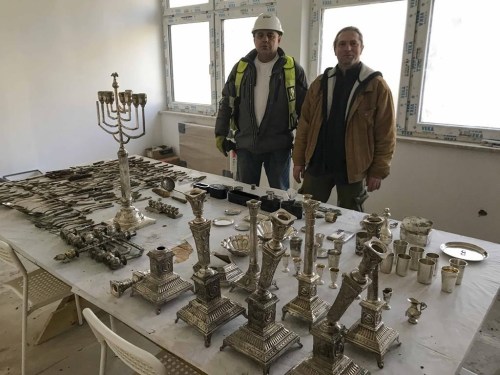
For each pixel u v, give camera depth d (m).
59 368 1.90
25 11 3.26
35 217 1.90
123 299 1.25
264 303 0.99
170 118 4.43
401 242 1.45
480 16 2.50
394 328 1.10
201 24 4.02
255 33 2.55
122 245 1.58
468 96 2.65
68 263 1.48
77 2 3.56
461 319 1.14
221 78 3.98
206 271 1.10
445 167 2.71
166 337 1.08
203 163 4.17
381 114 2.23
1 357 1.97
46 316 2.26
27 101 3.41
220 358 1.00
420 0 2.63
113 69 3.95
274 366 0.98
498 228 2.59
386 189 3.00
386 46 2.90
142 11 4.08
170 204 2.07
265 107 2.64
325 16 3.14
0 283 2.51
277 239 0.98
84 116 3.81
